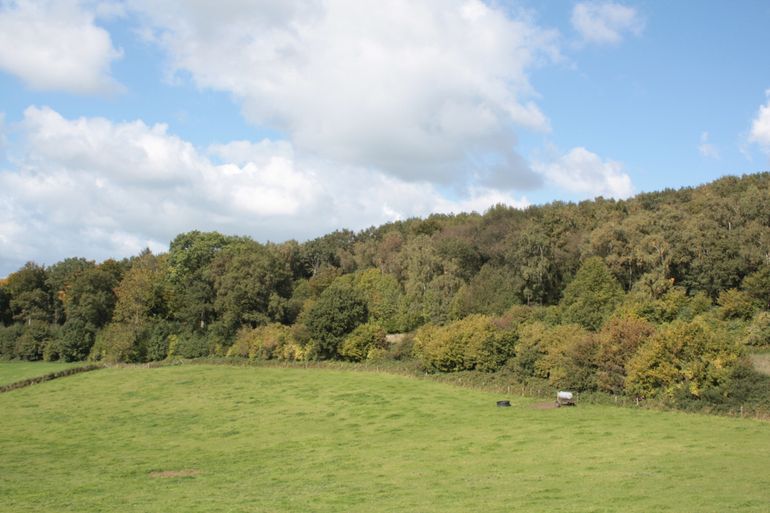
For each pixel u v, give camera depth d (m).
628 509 23.41
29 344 119.12
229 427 53.66
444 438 43.25
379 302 99.00
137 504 28.86
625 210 115.88
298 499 28.39
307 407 60.66
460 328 75.00
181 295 120.19
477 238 113.19
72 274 140.62
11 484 34.91
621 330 57.31
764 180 111.75
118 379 86.12
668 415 47.34
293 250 151.25
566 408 52.53
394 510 25.17
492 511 24.20
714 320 64.31
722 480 27.55
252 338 98.94
